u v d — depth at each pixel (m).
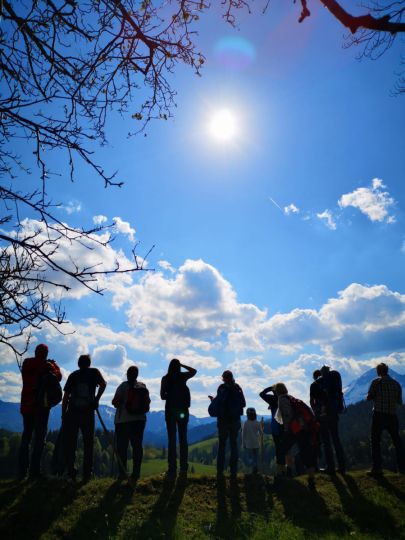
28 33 4.53
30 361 9.21
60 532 7.18
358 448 128.62
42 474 9.13
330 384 11.28
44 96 4.58
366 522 8.41
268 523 8.09
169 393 10.30
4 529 7.04
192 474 10.27
